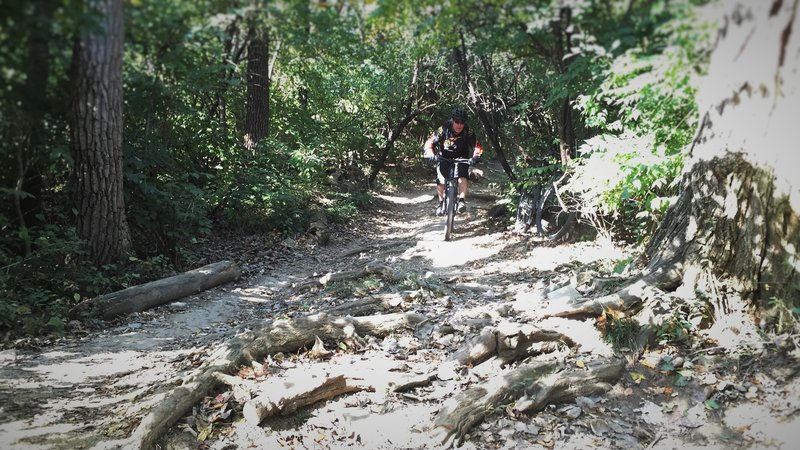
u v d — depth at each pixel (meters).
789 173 2.88
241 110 10.01
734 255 3.21
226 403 2.83
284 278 6.43
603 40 2.38
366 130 14.74
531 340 3.27
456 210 7.78
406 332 3.84
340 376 2.98
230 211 8.02
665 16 2.15
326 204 10.49
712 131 3.04
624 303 3.37
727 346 2.98
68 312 4.46
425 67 12.71
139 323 4.61
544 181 7.73
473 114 10.30
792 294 2.96
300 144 10.92
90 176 4.80
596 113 4.89
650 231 5.13
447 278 5.47
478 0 2.51
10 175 3.66
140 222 5.90
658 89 2.90
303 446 2.57
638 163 4.35
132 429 2.59
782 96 2.46
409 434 2.63
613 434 2.58
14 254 4.71
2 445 2.43
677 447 2.46
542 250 6.38
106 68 2.16
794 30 2.19
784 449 2.32
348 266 6.71
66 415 2.79
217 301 5.37
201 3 2.28
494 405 2.76
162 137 5.64
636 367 2.99
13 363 3.55
